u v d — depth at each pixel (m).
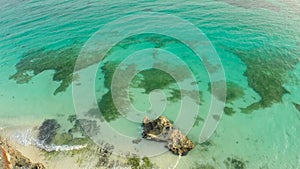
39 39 32.09
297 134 18.53
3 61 28.38
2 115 21.23
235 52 27.70
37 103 22.31
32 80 25.19
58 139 18.75
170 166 16.45
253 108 20.70
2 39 32.34
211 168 16.39
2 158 17.11
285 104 21.03
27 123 20.34
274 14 35.06
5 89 24.17
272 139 18.20
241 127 19.14
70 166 16.80
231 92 22.30
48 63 27.59
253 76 24.17
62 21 35.50
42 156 17.55
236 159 16.92
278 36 30.19
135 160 16.84
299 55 26.91
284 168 16.27
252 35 30.50
